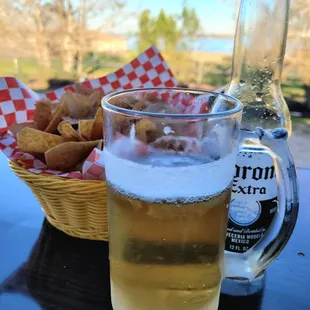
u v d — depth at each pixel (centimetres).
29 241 60
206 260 38
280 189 44
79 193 53
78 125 65
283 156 42
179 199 35
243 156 46
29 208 70
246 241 49
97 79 89
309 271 54
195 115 37
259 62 50
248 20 49
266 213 48
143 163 35
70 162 60
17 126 70
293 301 48
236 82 52
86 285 51
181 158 37
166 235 37
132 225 37
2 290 50
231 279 50
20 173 58
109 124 38
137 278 38
